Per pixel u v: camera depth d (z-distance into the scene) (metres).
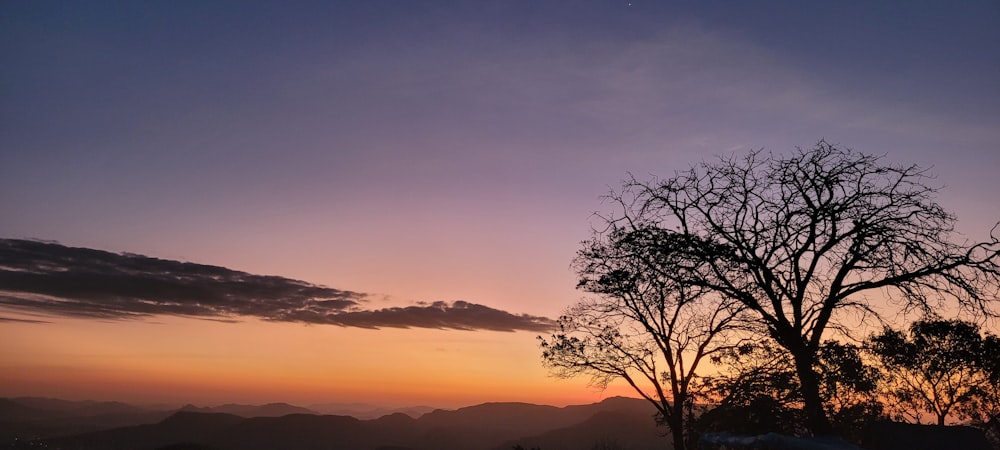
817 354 27.69
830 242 27.17
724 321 30.47
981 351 35.38
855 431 30.09
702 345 30.94
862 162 27.55
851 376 29.38
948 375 36.66
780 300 27.75
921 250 26.03
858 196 27.28
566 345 34.03
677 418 30.94
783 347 29.00
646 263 30.41
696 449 29.81
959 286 25.70
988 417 36.91
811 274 27.50
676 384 31.23
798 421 28.02
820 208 27.27
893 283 26.55
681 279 29.38
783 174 28.52
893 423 21.31
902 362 35.56
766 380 28.72
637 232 30.58
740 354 30.77
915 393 36.78
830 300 27.08
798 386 28.02
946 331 35.75
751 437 23.25
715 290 29.09
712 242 28.75
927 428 20.70
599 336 33.72
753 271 27.89
